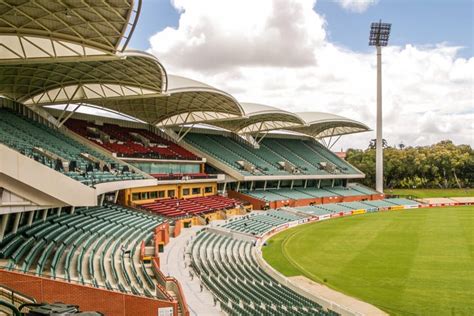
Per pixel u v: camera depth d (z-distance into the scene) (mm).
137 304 24156
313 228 69500
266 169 97000
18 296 20047
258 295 31688
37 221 36062
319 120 102125
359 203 102625
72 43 32281
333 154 125625
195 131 97125
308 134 121812
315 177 105000
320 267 43000
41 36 31203
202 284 32438
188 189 76250
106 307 23609
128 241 39656
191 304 28234
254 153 103500
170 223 52094
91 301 23266
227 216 73312
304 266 43500
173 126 85875
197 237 51906
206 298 29469
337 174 111500
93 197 33125
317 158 117312
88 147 57156
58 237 32938
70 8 27453
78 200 31469
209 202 75250
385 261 44875
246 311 27297
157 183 60375
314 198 97500
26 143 38938
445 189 141750
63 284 22734
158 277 31688
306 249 52000
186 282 32969
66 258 28688
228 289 32125
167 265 37688
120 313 23891
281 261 45719
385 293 33938
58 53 34812
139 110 72938
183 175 74688
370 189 121750
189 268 36938
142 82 47781
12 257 25359
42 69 42844
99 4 27203
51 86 48812
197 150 86438
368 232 64500
